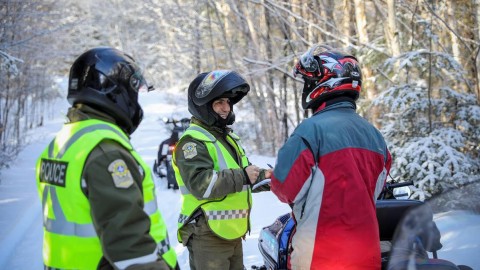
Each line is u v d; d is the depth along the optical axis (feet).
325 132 7.52
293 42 41.86
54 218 6.24
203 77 10.18
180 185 10.31
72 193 5.98
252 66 47.09
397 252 7.37
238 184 9.46
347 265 7.32
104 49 6.72
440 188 18.70
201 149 9.80
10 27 37.68
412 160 19.66
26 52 48.47
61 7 56.18
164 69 106.73
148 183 6.56
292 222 9.75
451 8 30.76
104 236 5.77
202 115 10.20
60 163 6.22
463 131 21.57
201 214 9.91
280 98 48.44
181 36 60.75
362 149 7.67
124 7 101.91
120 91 6.61
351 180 7.38
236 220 10.03
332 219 7.38
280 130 54.19
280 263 9.34
